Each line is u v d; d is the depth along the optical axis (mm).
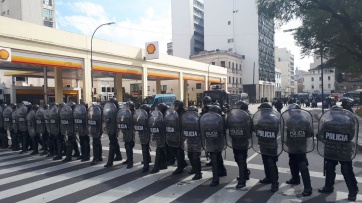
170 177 6473
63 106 8328
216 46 81312
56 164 7926
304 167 5066
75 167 7555
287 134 5145
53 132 8492
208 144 5734
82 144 8328
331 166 5070
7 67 29438
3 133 10734
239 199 4965
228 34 79625
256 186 5684
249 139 5578
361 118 20734
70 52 24000
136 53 31438
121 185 5926
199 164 6238
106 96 52656
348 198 4812
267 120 5277
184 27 89000
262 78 79688
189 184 5910
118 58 28938
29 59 20969
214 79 52812
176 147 6586
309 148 5129
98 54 26703
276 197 5023
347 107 5617
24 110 9555
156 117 6652
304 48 20484
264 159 5750
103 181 6230
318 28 16891
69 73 34844
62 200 5113
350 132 4711
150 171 7000
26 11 58500
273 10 17109
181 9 89125
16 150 10227
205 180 6176
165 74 37438
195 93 61156
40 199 5188
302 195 5074
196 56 71812
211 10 81875
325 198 4914
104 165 7688
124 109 7305
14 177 6645
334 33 16672
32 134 9336
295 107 5262
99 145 8086
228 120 5656
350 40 16797
